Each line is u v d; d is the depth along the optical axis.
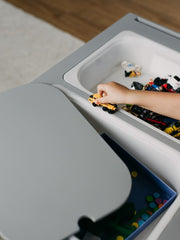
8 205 0.64
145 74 1.12
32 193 0.66
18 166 0.71
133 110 0.95
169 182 0.84
